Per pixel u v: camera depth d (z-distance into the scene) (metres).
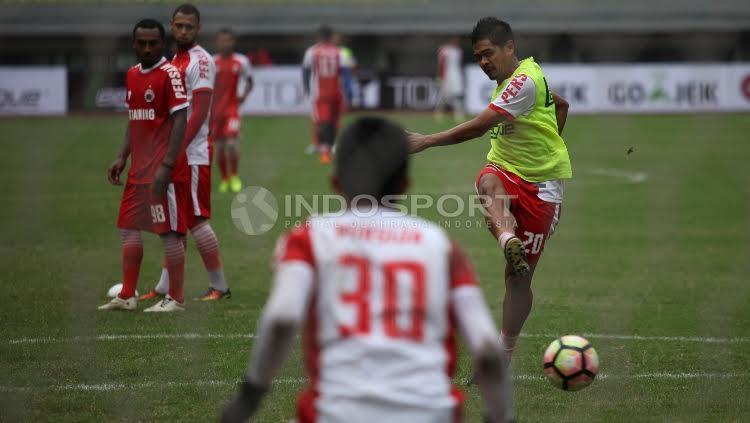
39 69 91.62
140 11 107.38
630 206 45.56
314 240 9.93
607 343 22.75
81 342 22.36
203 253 27.09
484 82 96.94
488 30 20.02
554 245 36.41
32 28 102.50
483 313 9.88
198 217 26.86
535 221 20.34
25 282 29.14
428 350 9.71
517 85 19.61
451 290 9.98
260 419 17.02
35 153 64.31
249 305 26.59
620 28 106.81
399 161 10.42
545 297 27.92
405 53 108.50
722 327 24.34
